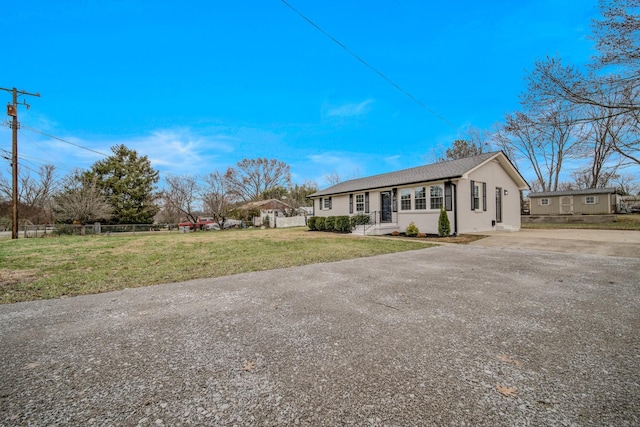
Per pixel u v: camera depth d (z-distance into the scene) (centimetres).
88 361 228
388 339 261
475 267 595
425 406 169
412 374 204
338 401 174
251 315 329
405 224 1486
